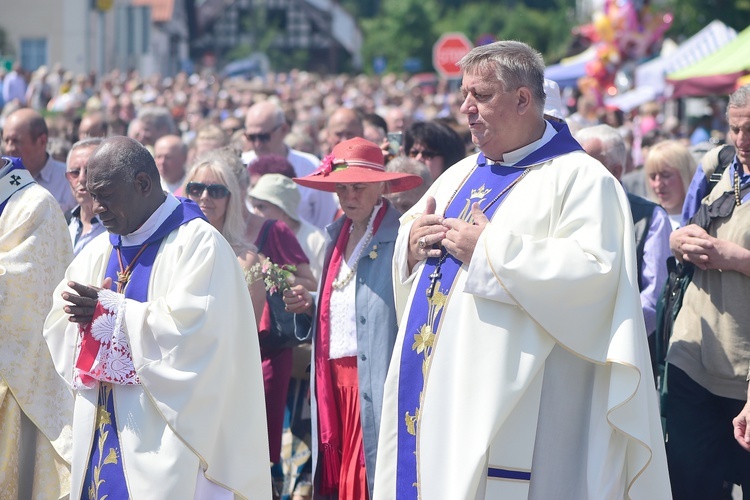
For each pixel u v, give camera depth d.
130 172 5.67
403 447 5.48
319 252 8.66
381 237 6.50
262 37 88.00
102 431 5.69
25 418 6.80
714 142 10.68
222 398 5.66
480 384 5.18
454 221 5.35
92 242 6.13
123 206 5.70
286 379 7.29
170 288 5.65
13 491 6.63
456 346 5.32
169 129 11.93
